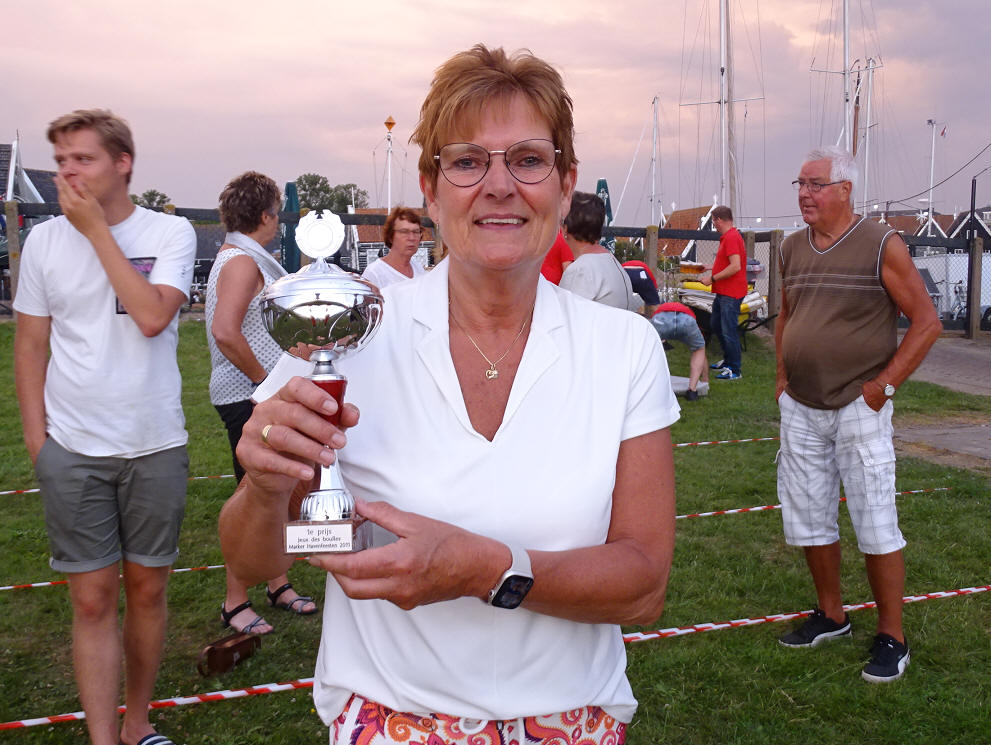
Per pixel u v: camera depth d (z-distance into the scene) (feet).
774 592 14.15
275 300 3.75
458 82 4.30
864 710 10.59
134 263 8.50
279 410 3.59
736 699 10.82
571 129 4.50
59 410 8.39
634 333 4.57
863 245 11.02
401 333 4.44
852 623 12.82
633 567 4.18
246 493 4.08
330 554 3.55
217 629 12.75
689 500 19.29
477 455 4.24
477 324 4.50
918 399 33.19
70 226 8.51
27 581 14.64
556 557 4.02
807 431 11.80
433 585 3.67
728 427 27.09
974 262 51.70
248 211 11.56
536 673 4.31
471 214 4.30
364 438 4.35
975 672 11.43
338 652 4.51
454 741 4.30
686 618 13.12
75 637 8.55
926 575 14.76
